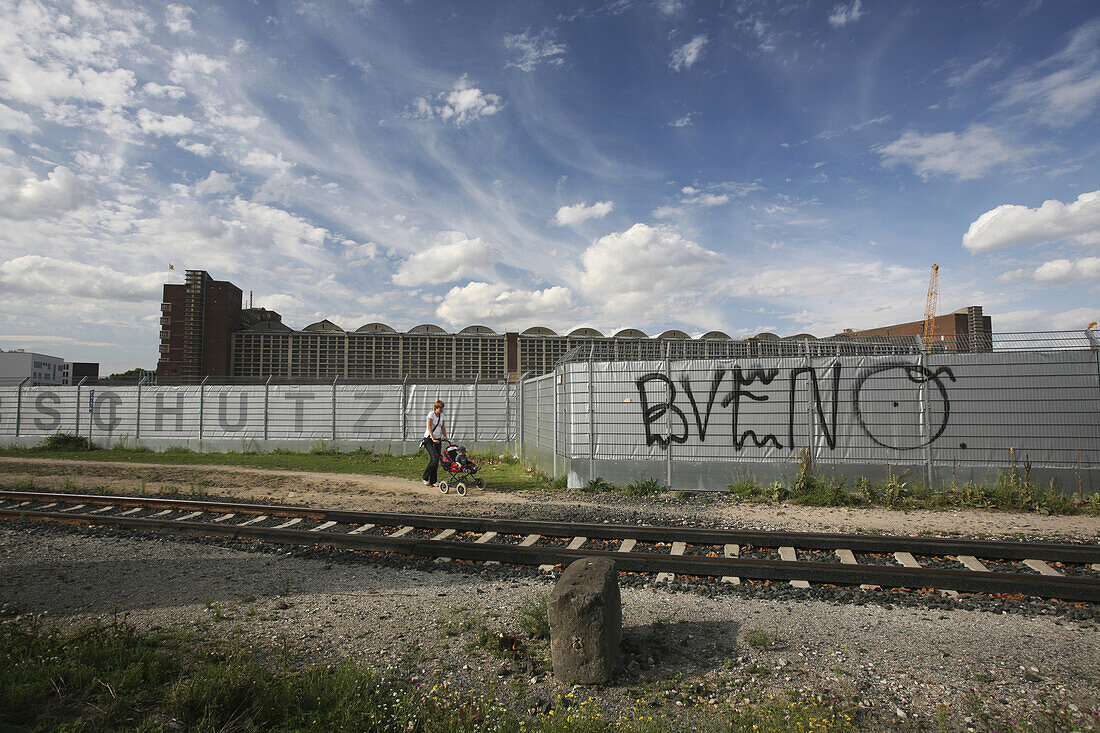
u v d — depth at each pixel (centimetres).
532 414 1727
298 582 637
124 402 2395
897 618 527
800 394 1216
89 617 530
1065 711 360
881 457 1176
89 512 1019
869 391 1190
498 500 1159
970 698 377
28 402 2461
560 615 414
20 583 625
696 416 1253
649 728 341
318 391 2262
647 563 673
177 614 540
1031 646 463
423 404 2211
